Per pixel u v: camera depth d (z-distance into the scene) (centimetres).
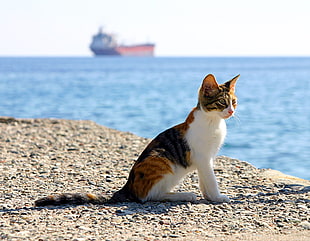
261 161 1580
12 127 1669
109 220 608
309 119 2578
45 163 1051
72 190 806
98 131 1591
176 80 6806
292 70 11688
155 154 696
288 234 544
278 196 740
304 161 1575
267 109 3062
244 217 621
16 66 15938
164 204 694
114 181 884
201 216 630
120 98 3866
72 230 564
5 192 785
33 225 585
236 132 2180
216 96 691
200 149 701
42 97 3953
